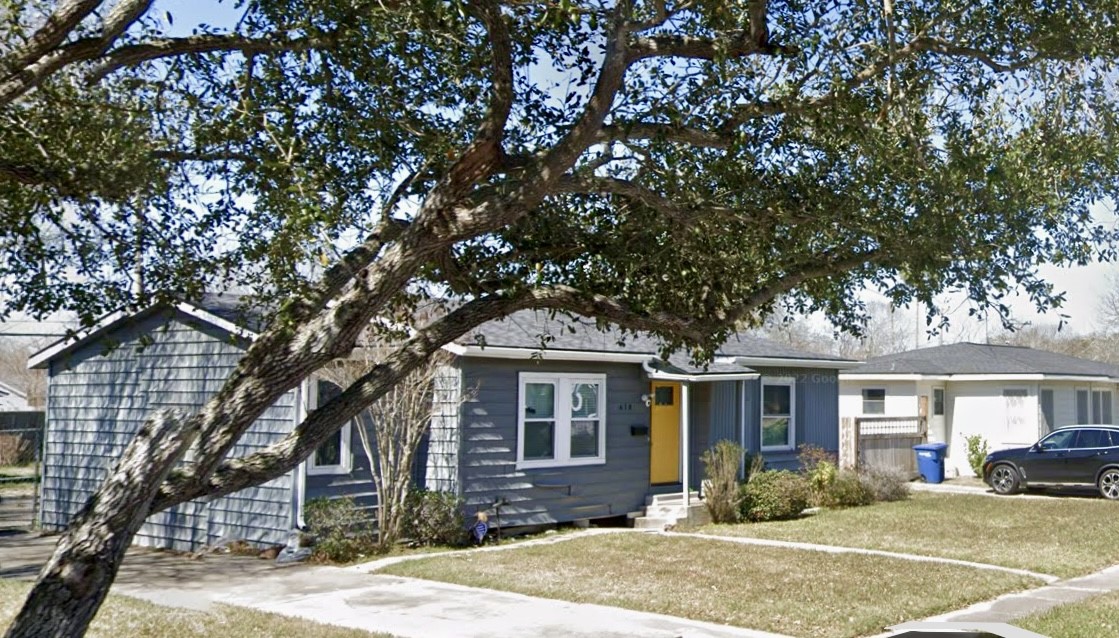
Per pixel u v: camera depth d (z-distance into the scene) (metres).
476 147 5.83
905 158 6.64
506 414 16.09
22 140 6.57
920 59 6.89
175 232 7.59
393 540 14.30
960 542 15.13
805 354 23.05
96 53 6.00
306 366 5.08
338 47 6.81
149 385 15.91
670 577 11.91
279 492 14.32
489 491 15.66
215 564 13.39
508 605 10.34
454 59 7.17
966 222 6.51
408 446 14.59
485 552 14.11
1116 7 6.11
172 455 4.62
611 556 13.61
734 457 18.09
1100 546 14.80
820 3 6.87
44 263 7.32
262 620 9.51
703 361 7.38
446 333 5.80
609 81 6.13
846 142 6.85
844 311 7.64
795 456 22.33
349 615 9.91
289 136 6.69
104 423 16.50
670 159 6.91
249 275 7.69
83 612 4.38
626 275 7.02
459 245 7.07
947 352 31.44
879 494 21.44
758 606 10.14
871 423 25.58
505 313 6.11
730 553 13.88
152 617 9.47
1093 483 22.23
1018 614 9.84
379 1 6.24
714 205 6.85
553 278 7.07
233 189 7.49
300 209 5.66
